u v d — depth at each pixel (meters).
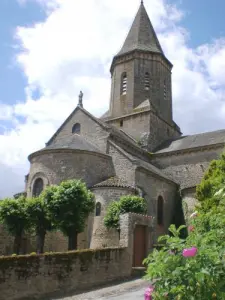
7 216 21.14
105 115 39.47
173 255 4.85
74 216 19.48
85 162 26.06
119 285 14.99
